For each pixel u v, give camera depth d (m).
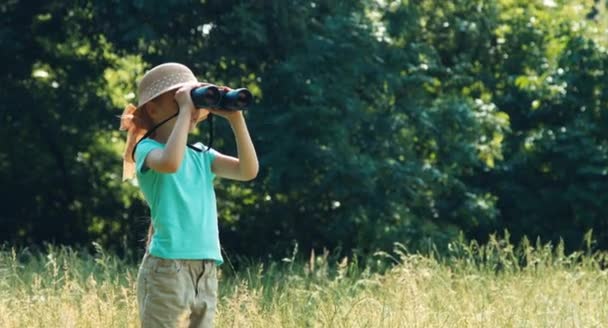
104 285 26.23
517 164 52.44
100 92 52.00
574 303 25.72
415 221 45.88
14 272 30.08
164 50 47.38
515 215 52.25
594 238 50.66
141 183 17.27
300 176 43.94
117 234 53.38
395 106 47.62
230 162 17.95
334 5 47.03
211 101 16.97
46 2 50.03
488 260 32.53
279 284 31.03
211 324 17.41
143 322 17.14
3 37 50.19
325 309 24.52
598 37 54.25
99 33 50.28
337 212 47.62
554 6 55.88
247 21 45.69
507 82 55.03
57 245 53.12
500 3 55.62
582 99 52.28
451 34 54.16
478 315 24.20
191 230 17.05
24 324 23.31
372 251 45.16
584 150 50.22
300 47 46.62
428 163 47.16
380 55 46.22
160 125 17.69
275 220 48.78
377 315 23.98
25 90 51.59
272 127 44.50
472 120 48.59
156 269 16.98
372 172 44.00
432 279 28.59
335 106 44.38
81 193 53.28
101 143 52.94
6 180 53.47
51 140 52.44
